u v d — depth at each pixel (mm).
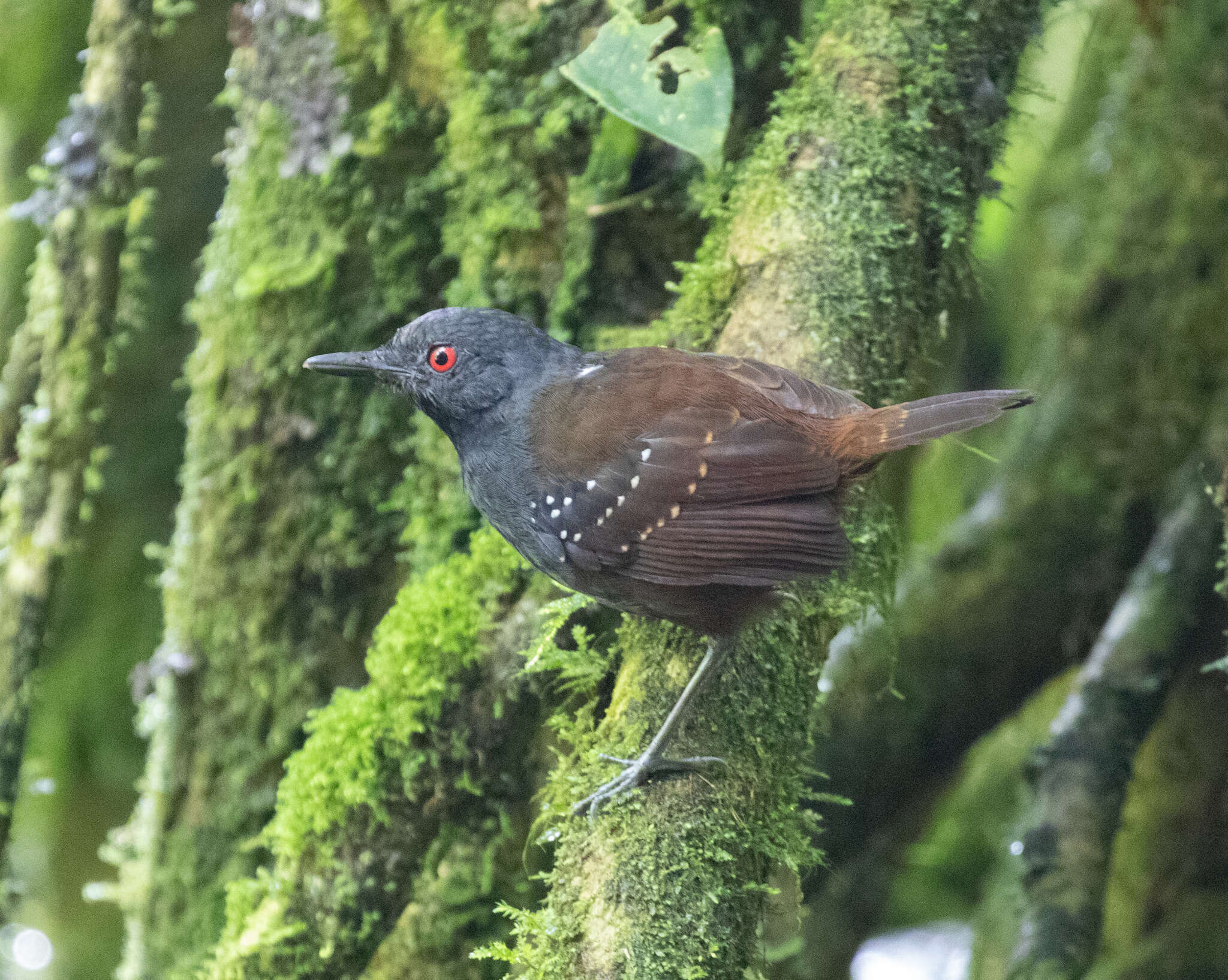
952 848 13258
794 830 6215
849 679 10578
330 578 7930
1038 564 10820
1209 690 9734
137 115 7836
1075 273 11445
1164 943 9477
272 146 7789
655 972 5320
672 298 7684
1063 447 11031
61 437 7957
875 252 6723
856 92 6902
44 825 12438
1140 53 11086
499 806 7441
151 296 11258
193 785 8227
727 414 6309
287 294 7797
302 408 7855
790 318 6688
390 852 7391
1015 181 12938
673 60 6535
